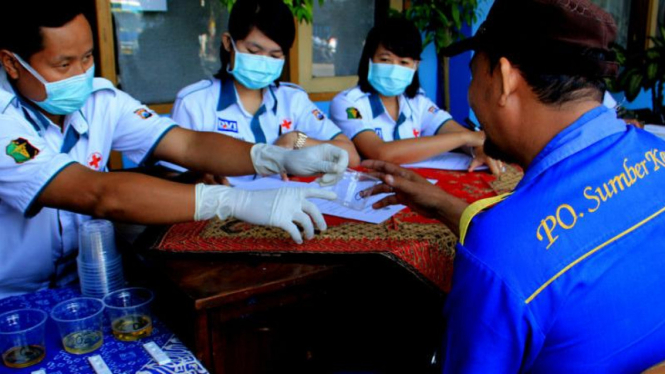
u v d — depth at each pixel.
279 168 1.48
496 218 0.72
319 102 4.00
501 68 0.77
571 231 0.69
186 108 2.10
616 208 0.72
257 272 1.12
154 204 1.12
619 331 0.70
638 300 0.71
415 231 1.33
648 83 4.62
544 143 0.79
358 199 1.49
